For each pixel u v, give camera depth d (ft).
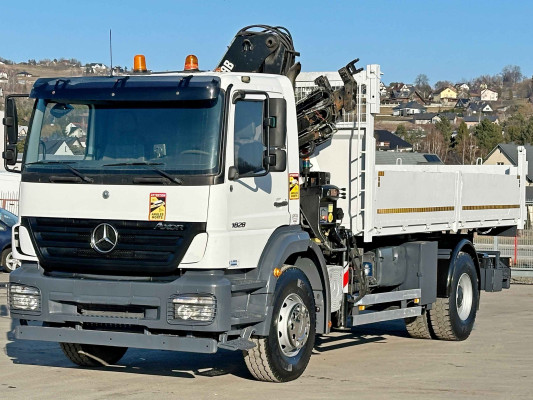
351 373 32.81
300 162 34.40
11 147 29.55
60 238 28.63
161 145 27.86
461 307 42.57
